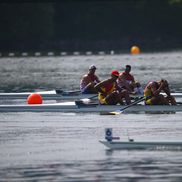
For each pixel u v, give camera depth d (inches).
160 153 2849.4
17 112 4232.3
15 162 2755.9
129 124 3627.0
